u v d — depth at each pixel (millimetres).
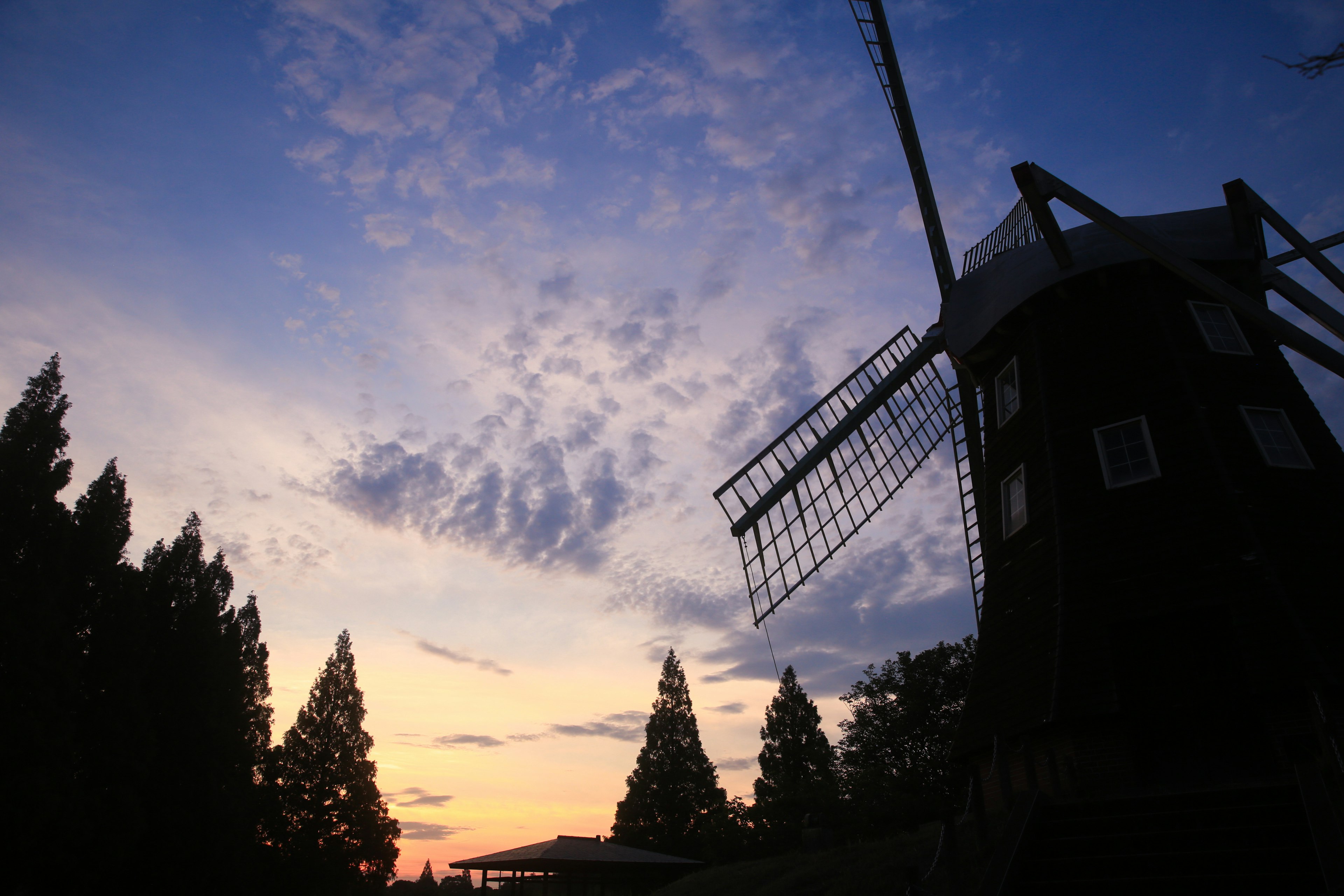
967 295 19438
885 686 38844
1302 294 14109
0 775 22328
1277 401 14414
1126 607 12773
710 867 32781
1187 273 12367
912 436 23062
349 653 47000
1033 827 9773
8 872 22297
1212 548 12539
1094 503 14109
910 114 22734
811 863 17781
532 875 32375
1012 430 16922
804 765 50500
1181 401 14148
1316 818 7441
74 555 28312
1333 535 12695
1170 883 8062
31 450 28203
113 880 26453
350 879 40969
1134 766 11641
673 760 56219
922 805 32344
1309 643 11125
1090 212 12953
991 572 16656
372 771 44469
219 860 29578
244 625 44344
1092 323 15977
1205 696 12234
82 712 26156
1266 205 13961
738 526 20234
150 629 31125
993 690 14836
